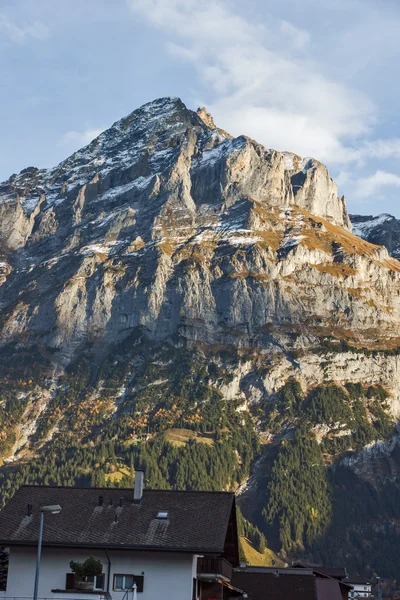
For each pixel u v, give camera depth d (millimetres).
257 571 124375
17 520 86688
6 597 81438
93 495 89938
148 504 88062
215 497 88500
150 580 83188
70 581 83312
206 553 81875
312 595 111438
